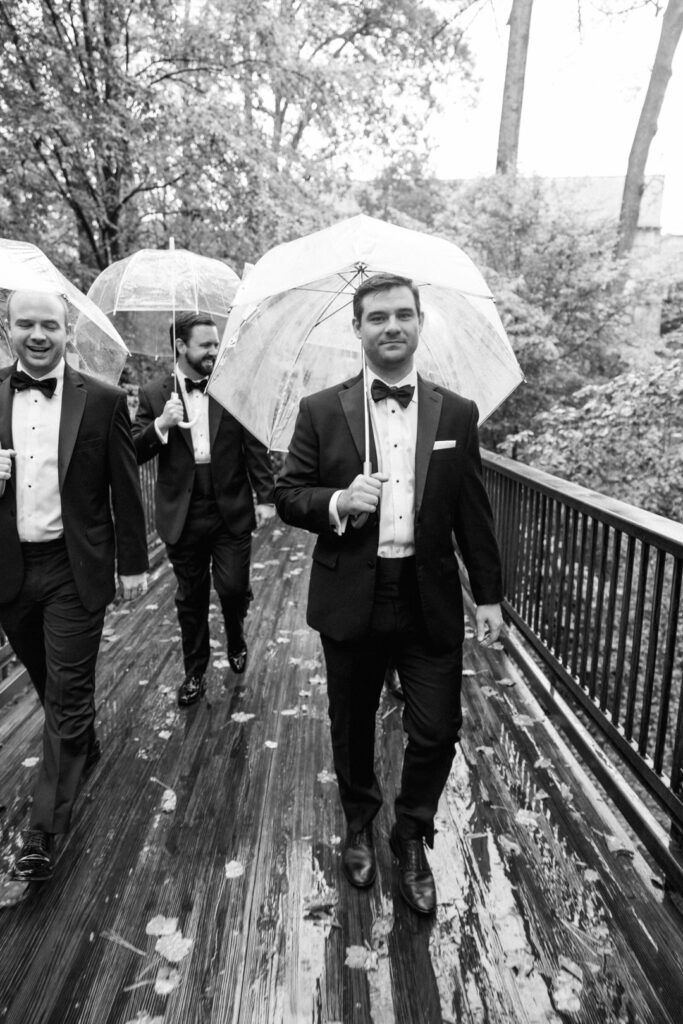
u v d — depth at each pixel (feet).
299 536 24.82
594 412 23.25
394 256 6.05
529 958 6.48
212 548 11.50
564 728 10.84
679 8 39.73
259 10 25.44
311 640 14.65
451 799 9.08
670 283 34.35
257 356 7.59
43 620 8.14
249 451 11.50
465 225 34.04
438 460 6.40
